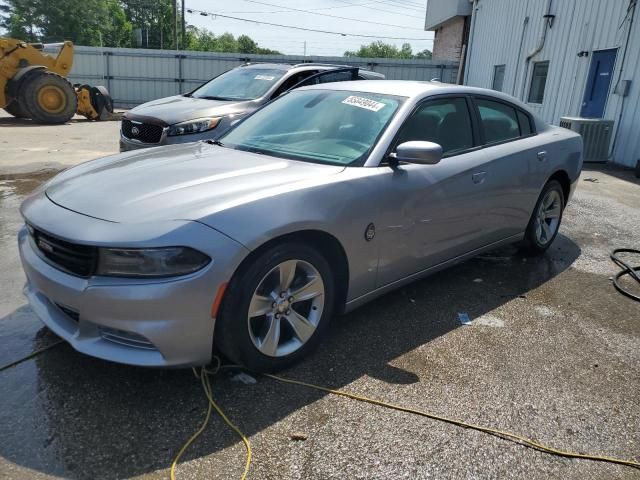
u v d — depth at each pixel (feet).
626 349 11.32
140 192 9.22
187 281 8.11
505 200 14.23
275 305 9.43
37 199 9.86
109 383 9.22
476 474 7.56
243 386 9.32
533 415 8.93
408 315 12.44
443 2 84.28
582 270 15.99
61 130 49.03
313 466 7.56
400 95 12.47
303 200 9.43
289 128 12.54
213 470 7.41
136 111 23.79
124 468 7.36
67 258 8.58
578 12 43.21
